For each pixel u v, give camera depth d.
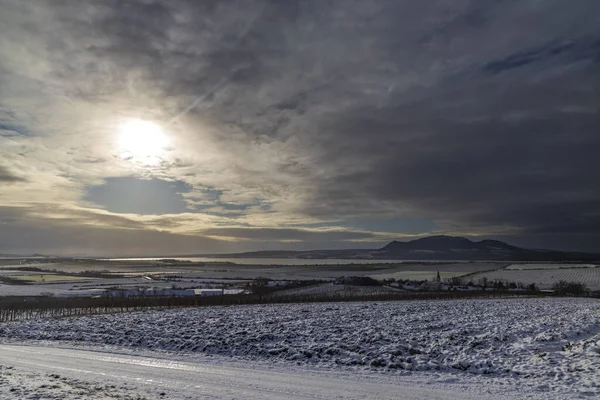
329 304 54.25
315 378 14.59
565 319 30.42
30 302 59.25
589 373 14.23
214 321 31.30
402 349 19.28
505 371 15.41
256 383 13.70
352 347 19.73
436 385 13.70
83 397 11.10
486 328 26.98
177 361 17.67
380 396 12.35
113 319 34.38
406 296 71.88
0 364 17.02
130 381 13.79
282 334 23.70
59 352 20.08
